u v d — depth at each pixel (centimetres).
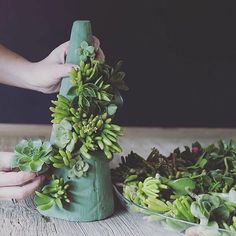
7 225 77
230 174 83
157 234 75
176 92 189
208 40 185
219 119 192
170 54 185
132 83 186
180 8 181
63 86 81
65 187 78
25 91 186
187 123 191
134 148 123
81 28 80
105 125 77
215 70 188
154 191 76
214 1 181
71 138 76
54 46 182
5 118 189
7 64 97
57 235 74
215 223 69
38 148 77
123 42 182
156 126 190
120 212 82
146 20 181
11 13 179
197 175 80
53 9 180
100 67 78
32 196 88
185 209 72
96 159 78
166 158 92
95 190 79
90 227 77
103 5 179
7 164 78
